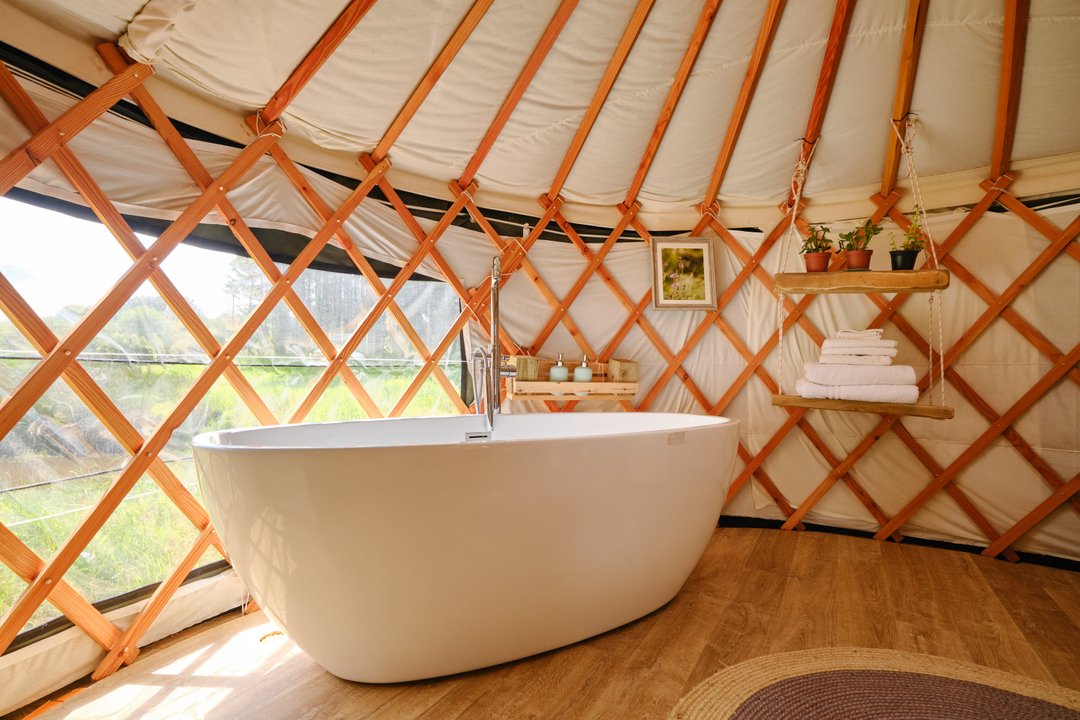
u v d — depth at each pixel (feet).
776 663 4.57
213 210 5.91
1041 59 6.32
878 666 4.51
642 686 4.26
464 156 7.69
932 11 6.22
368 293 7.58
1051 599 6.00
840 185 8.50
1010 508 7.53
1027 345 7.49
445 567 4.12
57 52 4.66
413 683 4.37
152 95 5.38
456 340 8.73
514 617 4.49
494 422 7.15
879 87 7.13
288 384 6.84
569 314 9.26
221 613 5.89
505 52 6.46
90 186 4.89
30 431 4.75
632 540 4.99
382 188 7.48
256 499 3.90
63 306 4.95
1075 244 7.16
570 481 4.50
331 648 4.24
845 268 7.19
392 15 5.57
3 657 4.33
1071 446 7.20
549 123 7.56
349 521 3.87
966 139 7.43
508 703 4.06
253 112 6.18
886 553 7.57
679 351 9.11
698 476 5.47
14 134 4.46
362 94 6.29
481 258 8.66
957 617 5.50
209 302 6.12
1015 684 4.25
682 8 6.41
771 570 6.86
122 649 4.89
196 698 4.25
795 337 8.76
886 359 7.06
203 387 5.68
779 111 7.52
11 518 4.63
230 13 4.86
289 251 6.78
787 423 8.59
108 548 5.22
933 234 8.12
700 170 8.47
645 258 9.34
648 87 7.30
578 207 9.19
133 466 5.12
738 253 8.94
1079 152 7.19
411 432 6.53
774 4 6.29
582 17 6.35
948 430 7.90
